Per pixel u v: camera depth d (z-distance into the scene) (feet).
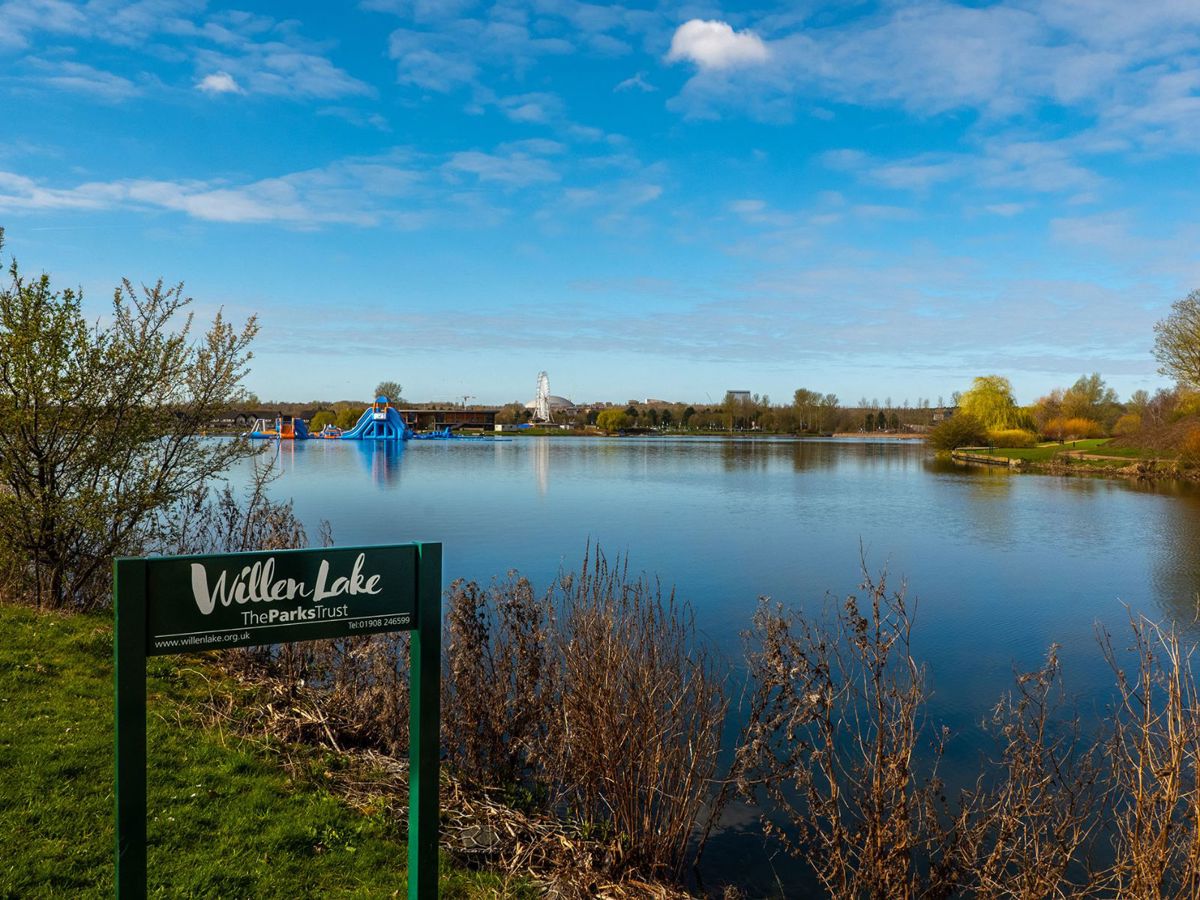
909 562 69.21
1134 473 170.30
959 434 268.41
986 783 25.45
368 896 15.31
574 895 17.44
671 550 73.51
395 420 396.37
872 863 17.84
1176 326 175.83
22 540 32.09
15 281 30.01
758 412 558.15
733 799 24.50
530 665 23.34
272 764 20.47
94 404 32.09
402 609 13.19
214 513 49.19
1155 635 45.21
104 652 27.14
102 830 16.24
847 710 30.89
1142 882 16.29
